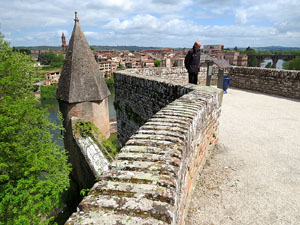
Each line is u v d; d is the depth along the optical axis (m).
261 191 3.56
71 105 10.98
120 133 10.27
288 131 6.12
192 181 3.35
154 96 6.86
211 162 4.59
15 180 8.32
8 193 7.46
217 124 5.32
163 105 6.44
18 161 8.24
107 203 1.40
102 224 1.24
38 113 9.37
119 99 9.65
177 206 1.84
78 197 11.32
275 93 10.73
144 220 1.25
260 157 4.70
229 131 6.24
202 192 3.60
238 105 8.93
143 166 1.83
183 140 2.36
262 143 5.39
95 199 1.44
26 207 7.00
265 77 11.10
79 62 11.16
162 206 1.36
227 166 4.40
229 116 7.57
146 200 1.42
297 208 3.15
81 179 10.66
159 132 2.56
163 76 11.00
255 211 3.13
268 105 8.84
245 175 4.04
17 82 10.38
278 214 3.05
